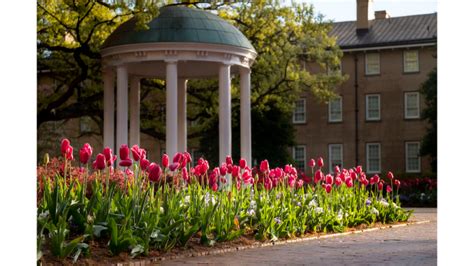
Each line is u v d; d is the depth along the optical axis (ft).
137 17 74.49
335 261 34.40
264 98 110.22
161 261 33.24
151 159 158.71
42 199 33.42
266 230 43.16
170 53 76.13
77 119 147.95
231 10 105.91
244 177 44.52
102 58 80.69
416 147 152.56
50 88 118.32
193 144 130.11
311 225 49.78
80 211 32.86
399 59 153.89
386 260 34.83
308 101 160.15
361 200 58.65
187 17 78.18
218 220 39.78
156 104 115.55
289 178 50.44
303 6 109.91
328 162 158.61
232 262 33.63
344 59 157.79
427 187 113.91
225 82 78.54
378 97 155.43
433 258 35.76
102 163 32.89
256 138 128.88
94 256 30.94
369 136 155.84
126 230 32.01
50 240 30.86
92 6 80.33
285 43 111.24
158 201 35.27
